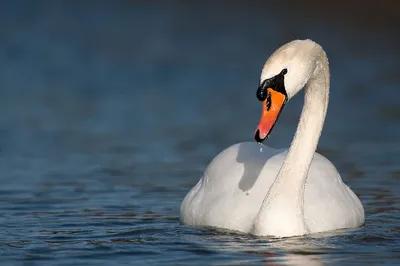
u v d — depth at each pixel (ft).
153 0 158.61
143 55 110.73
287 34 125.29
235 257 31.55
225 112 76.54
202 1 156.87
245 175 37.50
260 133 32.19
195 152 59.36
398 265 30.37
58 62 105.09
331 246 33.27
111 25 135.13
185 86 90.89
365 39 120.47
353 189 47.09
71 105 79.51
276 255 31.81
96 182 49.65
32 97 83.76
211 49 115.65
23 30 128.47
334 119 73.05
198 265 30.42
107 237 35.58
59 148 60.95
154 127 69.41
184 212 38.68
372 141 63.26
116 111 76.95
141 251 32.76
